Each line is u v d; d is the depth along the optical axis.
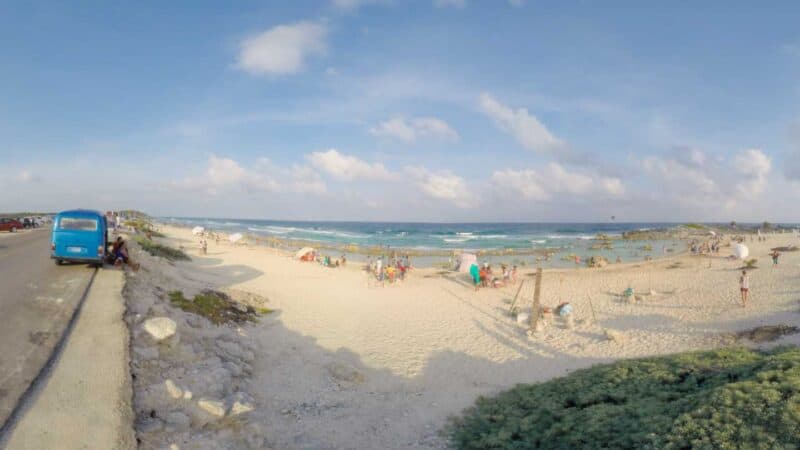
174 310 13.57
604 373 11.37
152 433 7.16
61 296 12.27
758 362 9.27
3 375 7.55
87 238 15.84
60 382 7.64
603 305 23.23
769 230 100.12
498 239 85.94
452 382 13.59
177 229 87.12
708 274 31.03
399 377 14.03
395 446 9.55
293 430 9.98
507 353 16.25
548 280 32.31
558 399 10.37
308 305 22.30
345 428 10.35
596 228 171.25
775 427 6.29
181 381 9.19
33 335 9.31
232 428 8.61
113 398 7.33
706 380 9.31
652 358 11.99
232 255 41.72
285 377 12.94
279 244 61.44
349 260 48.62
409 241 80.81
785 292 22.16
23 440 6.06
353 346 16.72
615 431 7.88
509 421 9.77
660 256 48.81
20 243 26.39
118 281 14.23
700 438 6.63
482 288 29.53
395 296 26.97
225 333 14.13
